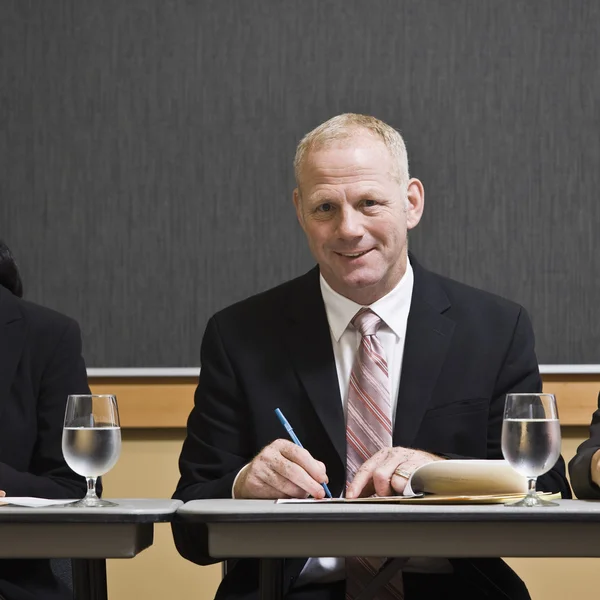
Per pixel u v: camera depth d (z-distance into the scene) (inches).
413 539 75.3
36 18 171.8
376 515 74.3
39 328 124.5
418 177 171.0
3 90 171.3
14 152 171.3
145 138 171.6
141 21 171.9
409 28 171.5
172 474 169.9
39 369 123.2
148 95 171.8
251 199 171.6
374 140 113.4
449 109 171.5
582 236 170.9
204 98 171.8
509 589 106.0
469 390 115.0
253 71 171.8
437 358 115.0
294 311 118.5
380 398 110.6
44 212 171.0
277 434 113.5
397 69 171.3
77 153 171.5
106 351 170.6
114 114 171.6
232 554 75.9
